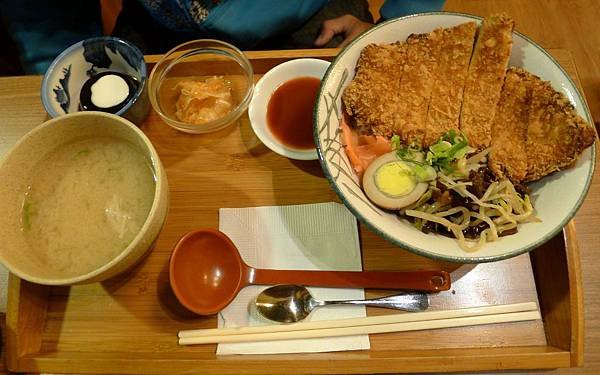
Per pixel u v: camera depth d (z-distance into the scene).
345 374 0.25
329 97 0.27
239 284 0.27
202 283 0.28
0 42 0.49
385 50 0.29
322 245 0.28
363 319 0.26
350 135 0.29
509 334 0.26
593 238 0.29
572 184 0.25
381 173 0.27
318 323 0.26
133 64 0.32
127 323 0.27
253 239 0.29
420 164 0.27
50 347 0.27
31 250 0.24
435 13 0.29
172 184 0.31
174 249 0.27
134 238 0.24
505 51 0.27
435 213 0.27
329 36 0.44
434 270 0.28
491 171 0.28
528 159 0.27
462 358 0.25
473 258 0.23
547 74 0.27
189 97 0.32
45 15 0.42
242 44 0.41
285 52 0.34
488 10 0.58
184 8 0.36
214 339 0.26
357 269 0.28
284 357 0.25
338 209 0.29
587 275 0.28
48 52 0.42
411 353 0.26
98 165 0.26
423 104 0.28
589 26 0.58
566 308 0.26
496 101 0.28
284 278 0.27
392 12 0.44
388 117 0.28
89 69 0.33
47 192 0.26
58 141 0.26
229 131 0.32
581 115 0.26
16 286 0.26
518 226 0.26
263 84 0.32
